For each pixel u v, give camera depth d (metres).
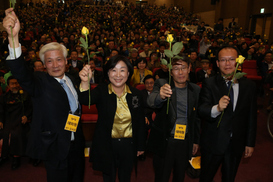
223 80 1.56
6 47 7.70
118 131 1.56
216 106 1.48
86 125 2.83
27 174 2.49
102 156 1.54
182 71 1.57
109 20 16.45
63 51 1.46
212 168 1.66
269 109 4.64
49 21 15.45
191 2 22.38
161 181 1.74
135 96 1.60
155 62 5.77
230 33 12.48
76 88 1.58
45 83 1.41
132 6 22.62
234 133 1.55
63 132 1.42
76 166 1.61
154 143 1.71
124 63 1.49
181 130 1.60
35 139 1.39
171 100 1.63
